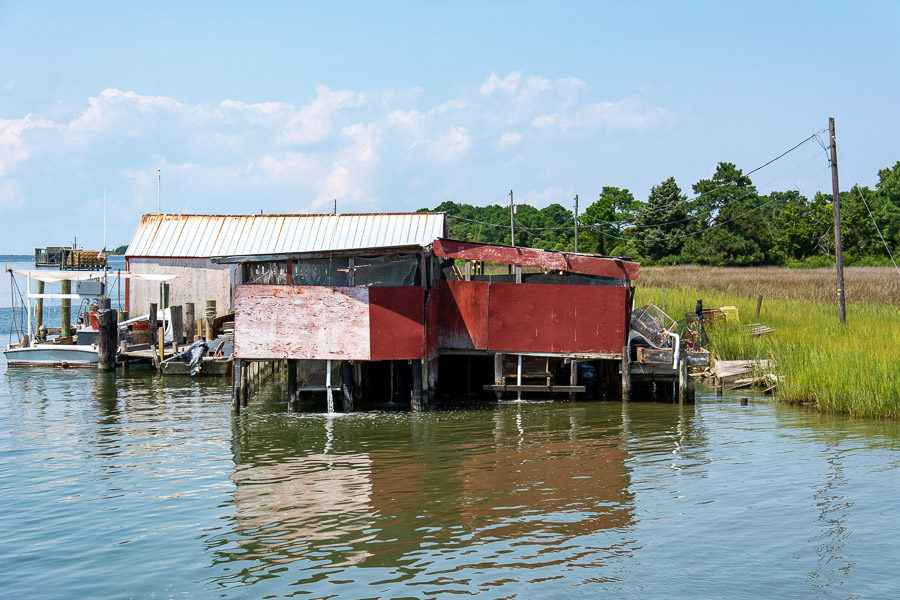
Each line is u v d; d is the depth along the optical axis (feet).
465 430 60.49
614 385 79.87
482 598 30.78
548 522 39.06
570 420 64.39
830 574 32.83
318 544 36.50
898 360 66.90
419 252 69.46
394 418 65.62
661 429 60.08
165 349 100.53
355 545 36.29
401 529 38.27
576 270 74.79
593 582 32.17
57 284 303.48
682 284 167.02
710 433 58.29
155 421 65.21
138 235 115.75
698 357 72.23
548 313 73.41
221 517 40.27
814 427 59.26
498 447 54.60
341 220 114.01
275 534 37.81
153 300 113.80
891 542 36.09
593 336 73.26
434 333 71.77
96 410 70.74
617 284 76.69
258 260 70.95
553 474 47.55
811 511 40.19
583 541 36.52
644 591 31.37
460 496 43.29
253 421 64.80
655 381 75.87
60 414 68.80
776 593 31.22
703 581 32.24
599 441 56.24
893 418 61.62
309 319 66.59
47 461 51.85
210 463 51.01
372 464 50.26
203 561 34.73
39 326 116.98
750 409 68.13
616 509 40.91
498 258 73.46
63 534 38.17
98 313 96.99
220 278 112.57
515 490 44.34
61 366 100.83
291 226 114.52
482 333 73.56
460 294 73.87
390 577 32.78
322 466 49.88
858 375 65.72
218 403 74.38
